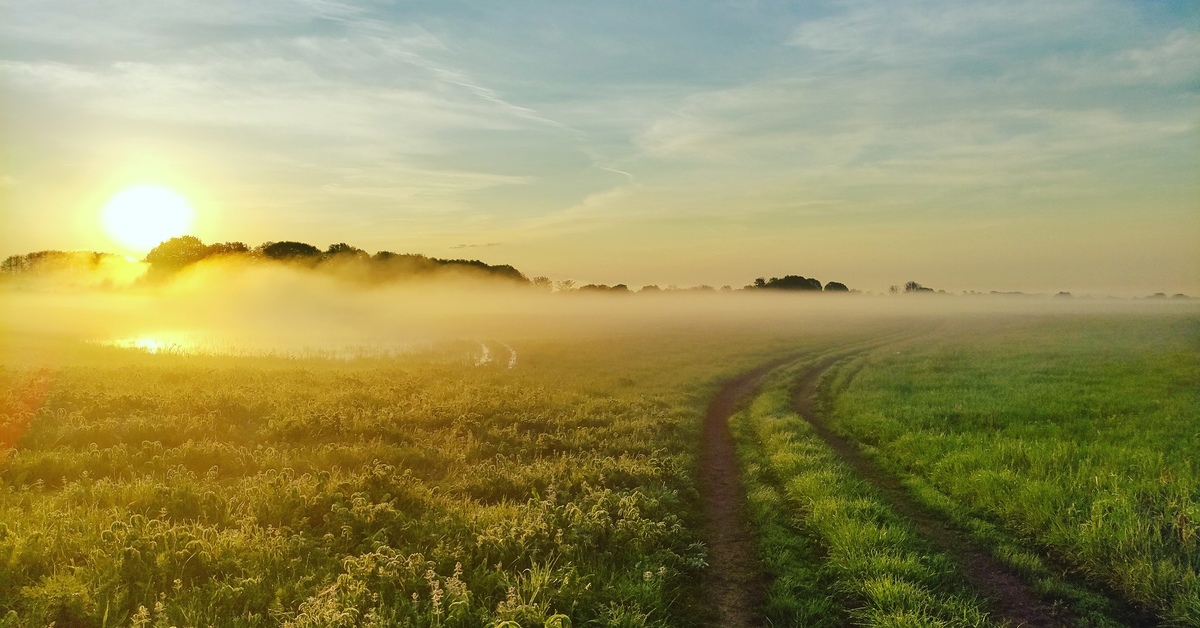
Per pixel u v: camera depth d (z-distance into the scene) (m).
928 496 12.93
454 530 10.36
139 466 13.18
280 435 16.02
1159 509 10.87
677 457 15.77
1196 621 7.75
